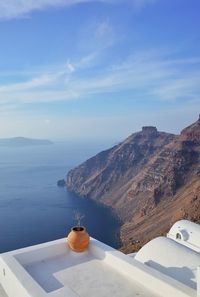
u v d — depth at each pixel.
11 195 152.50
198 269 5.32
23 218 110.19
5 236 93.00
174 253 8.13
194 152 100.62
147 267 6.84
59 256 8.09
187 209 69.69
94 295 6.35
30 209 122.62
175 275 7.42
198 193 72.06
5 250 82.81
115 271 7.30
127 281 6.84
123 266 7.18
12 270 6.74
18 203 134.00
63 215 112.38
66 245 8.22
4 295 6.91
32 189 166.75
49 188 167.25
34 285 6.18
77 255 8.04
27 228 99.06
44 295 5.86
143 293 6.37
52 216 111.69
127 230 88.94
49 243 8.20
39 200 138.62
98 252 7.95
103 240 87.31
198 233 10.39
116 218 106.12
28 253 7.72
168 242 8.73
